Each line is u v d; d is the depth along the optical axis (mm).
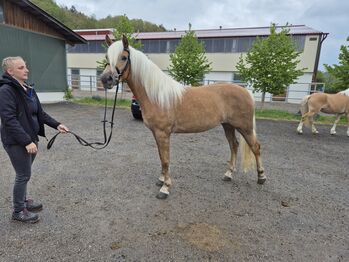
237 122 2891
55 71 10461
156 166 3578
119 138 5086
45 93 10117
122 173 3293
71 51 22828
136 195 2709
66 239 1949
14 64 1785
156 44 20703
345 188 3043
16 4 8461
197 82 12570
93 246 1879
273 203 2617
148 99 2523
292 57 8820
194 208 2475
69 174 3199
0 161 3547
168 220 2252
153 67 2490
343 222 2297
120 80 2467
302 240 2021
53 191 2725
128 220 2232
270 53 8734
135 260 1748
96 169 3398
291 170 3611
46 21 9516
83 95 14336
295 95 17266
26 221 2125
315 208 2535
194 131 2768
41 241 1918
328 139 5621
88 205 2467
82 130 5691
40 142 4645
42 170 3295
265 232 2113
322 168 3730
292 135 5957
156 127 2586
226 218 2312
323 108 5812
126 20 12055
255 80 9383
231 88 2855
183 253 1828
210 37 18906
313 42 16750
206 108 2691
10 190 2691
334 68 7914
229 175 3154
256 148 2996
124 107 9539
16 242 1897
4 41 8273
